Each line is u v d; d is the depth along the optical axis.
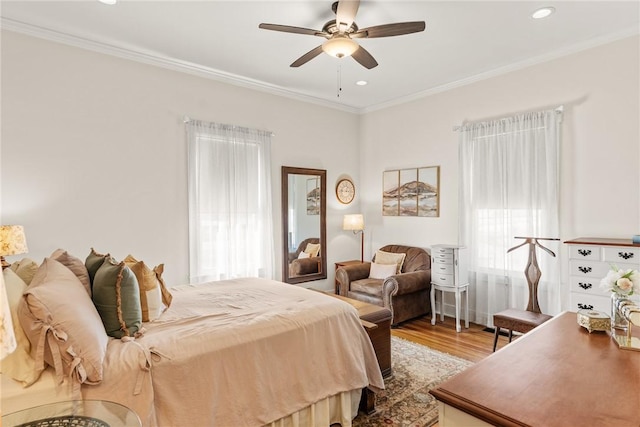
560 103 3.68
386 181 5.47
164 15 2.93
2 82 2.97
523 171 3.88
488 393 1.09
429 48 3.56
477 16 2.96
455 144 4.59
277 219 4.85
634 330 1.60
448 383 1.15
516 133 3.94
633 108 3.23
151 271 2.20
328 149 5.45
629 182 3.26
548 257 3.72
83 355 1.45
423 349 3.49
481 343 3.66
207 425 1.66
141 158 3.71
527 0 2.73
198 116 4.12
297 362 2.04
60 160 3.24
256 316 2.13
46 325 1.41
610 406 1.01
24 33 3.07
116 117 3.56
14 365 1.40
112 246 3.52
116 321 1.78
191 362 1.68
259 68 4.07
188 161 3.99
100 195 3.46
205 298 2.59
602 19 3.03
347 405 2.22
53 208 3.21
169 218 3.90
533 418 0.96
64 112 3.27
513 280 3.96
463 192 4.43
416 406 2.47
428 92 4.85
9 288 1.49
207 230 4.12
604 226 3.41
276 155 4.84
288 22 3.05
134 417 1.25
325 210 5.39
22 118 3.06
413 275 4.31
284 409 1.94
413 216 5.11
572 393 1.08
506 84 4.09
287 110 4.95
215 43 3.44
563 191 3.66
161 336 1.81
